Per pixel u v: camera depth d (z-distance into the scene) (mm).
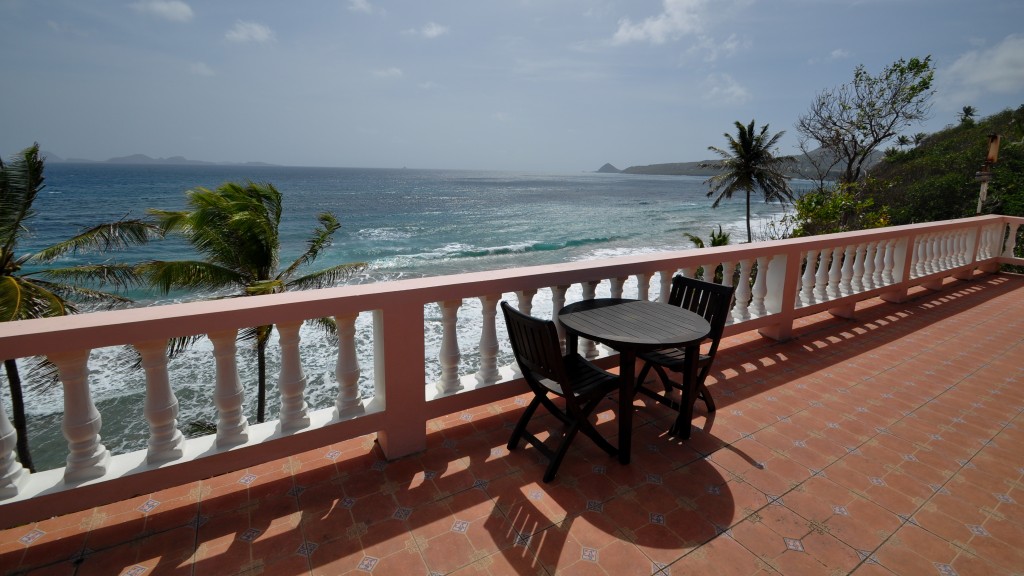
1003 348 5148
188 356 15711
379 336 2943
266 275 11906
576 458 3117
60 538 2340
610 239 41688
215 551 2289
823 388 4164
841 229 21266
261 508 2594
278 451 2703
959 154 28766
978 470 2990
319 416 2918
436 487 2801
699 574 2201
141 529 2418
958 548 2359
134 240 11289
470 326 16703
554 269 3607
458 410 3305
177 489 2727
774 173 33438
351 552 2309
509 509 2625
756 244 5031
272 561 2242
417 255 33938
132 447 11680
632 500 2707
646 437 3389
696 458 3125
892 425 3539
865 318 6250
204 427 12023
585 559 2285
